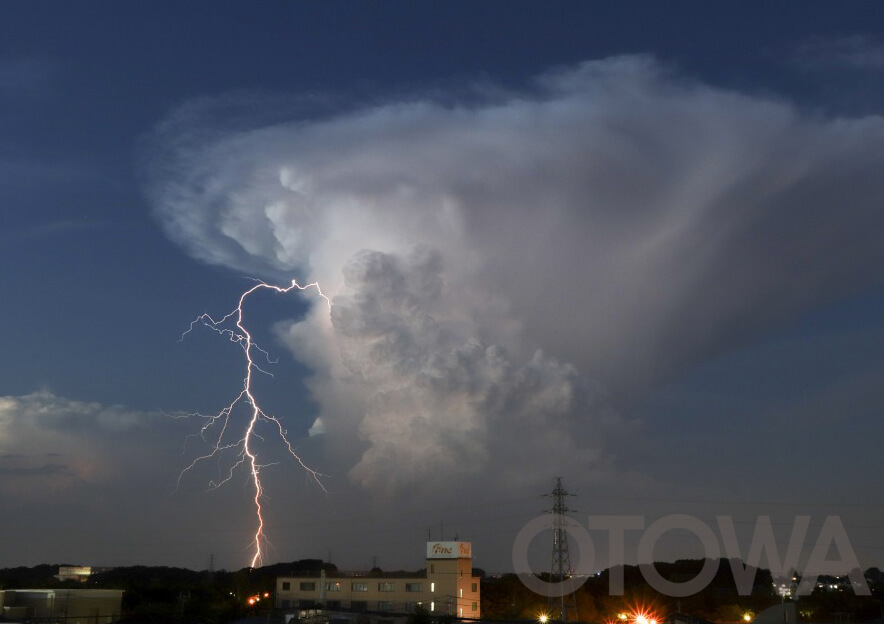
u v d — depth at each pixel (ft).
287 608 350.02
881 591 375.25
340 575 377.30
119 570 454.81
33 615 253.24
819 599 361.92
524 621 266.98
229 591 390.01
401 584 363.56
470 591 360.69
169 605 310.45
